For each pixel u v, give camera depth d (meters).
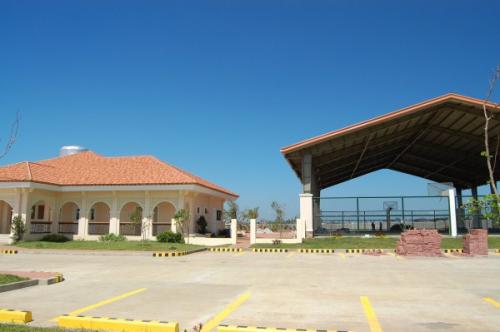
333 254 21.62
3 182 29.27
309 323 7.31
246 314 8.00
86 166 35.19
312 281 12.22
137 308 8.53
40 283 11.66
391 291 10.47
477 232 20.66
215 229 37.34
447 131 33.84
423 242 20.31
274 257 20.27
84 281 12.35
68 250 23.69
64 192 32.12
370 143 34.19
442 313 8.03
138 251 22.94
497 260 18.16
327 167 40.03
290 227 42.09
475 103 26.50
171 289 10.90
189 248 24.62
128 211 32.59
